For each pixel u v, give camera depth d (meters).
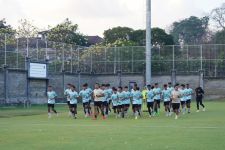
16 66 59.19
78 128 27.81
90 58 76.25
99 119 36.34
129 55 76.50
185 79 74.88
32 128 27.92
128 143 20.12
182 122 32.22
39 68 62.69
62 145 19.58
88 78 75.56
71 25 109.19
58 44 68.56
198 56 74.88
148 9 47.00
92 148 18.59
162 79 75.50
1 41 57.53
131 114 42.25
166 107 40.62
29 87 60.94
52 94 39.34
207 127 28.05
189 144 19.67
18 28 101.44
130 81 76.06
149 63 47.06
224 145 19.30
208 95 74.12
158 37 110.62
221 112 44.12
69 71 70.81
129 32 114.38
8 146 19.38
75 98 37.97
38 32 103.44
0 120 35.31
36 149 18.45
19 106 56.94
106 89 42.50
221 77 73.69
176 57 75.75
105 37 116.50
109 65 76.94
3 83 56.56
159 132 25.02
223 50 74.06
